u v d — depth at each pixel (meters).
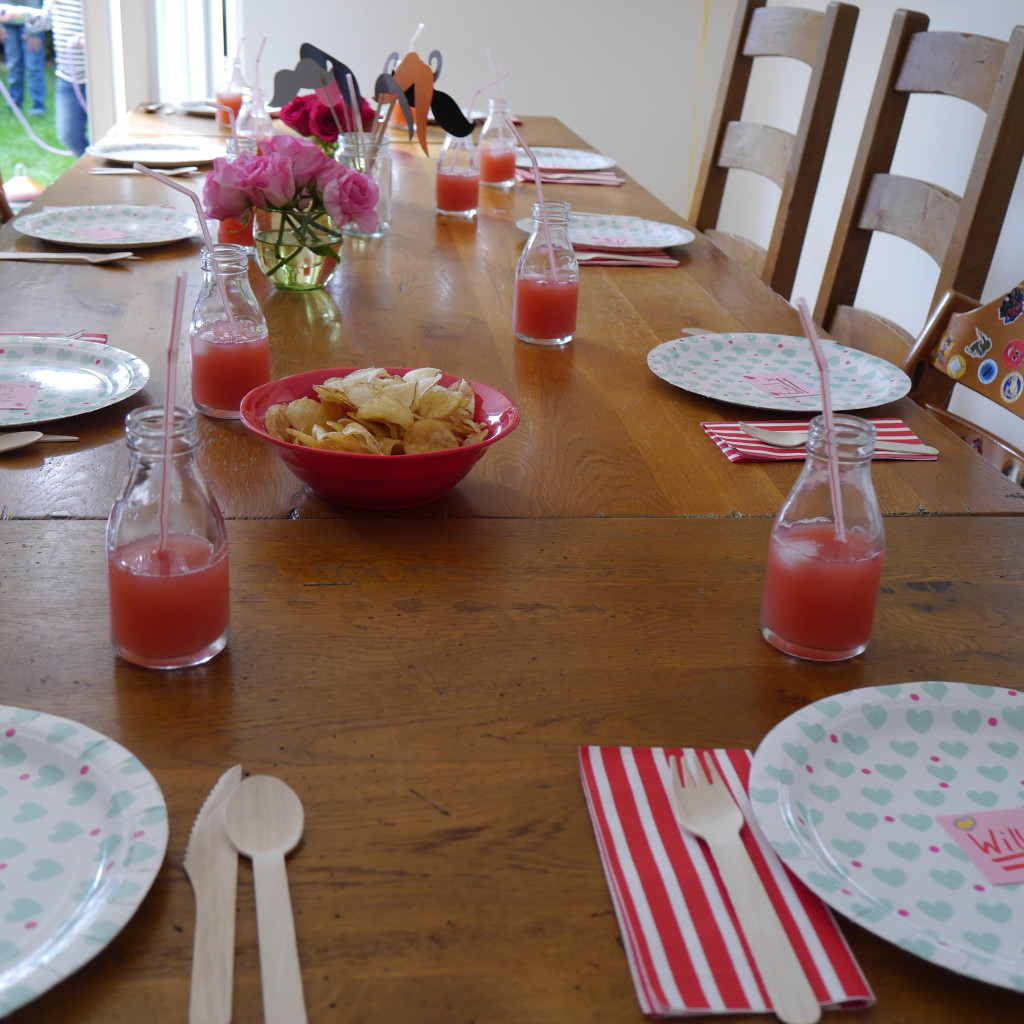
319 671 0.78
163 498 0.76
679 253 2.03
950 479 1.15
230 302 1.19
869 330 1.97
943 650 0.85
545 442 1.19
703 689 0.79
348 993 0.53
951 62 1.88
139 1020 0.51
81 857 0.59
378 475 0.96
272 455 1.13
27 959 0.53
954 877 0.61
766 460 1.17
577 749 0.72
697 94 4.30
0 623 0.82
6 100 4.09
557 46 4.18
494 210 2.29
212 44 4.03
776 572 0.83
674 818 0.65
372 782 0.68
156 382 1.29
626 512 1.05
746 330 1.61
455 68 4.18
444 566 0.94
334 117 2.12
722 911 0.58
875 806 0.67
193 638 0.77
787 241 2.43
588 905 0.59
